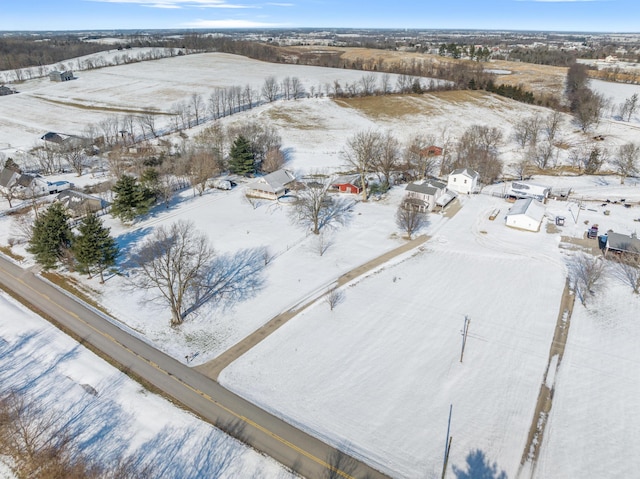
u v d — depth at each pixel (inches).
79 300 2018.9
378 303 2005.4
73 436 1323.8
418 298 2046.0
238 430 1350.9
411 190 3063.5
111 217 2920.8
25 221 2728.8
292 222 2864.2
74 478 1182.9
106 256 2165.4
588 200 3265.3
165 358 1656.0
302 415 1408.7
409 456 1278.3
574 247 2516.0
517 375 1598.2
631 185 3607.3
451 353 1699.1
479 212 3041.3
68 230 2233.0
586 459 1286.9
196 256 2325.3
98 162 4202.8
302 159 4195.4
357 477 1212.5
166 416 1397.6
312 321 1876.2
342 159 4195.4
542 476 1235.9
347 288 2123.5
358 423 1382.9
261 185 3299.7
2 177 3366.1
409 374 1590.8
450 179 3476.9
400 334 1801.2
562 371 1619.1
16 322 1859.0
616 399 1496.1
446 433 1357.0
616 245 2369.6
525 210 2783.0
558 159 4298.7
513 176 3900.1
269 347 1716.3
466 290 2113.7
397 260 2388.0
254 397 1477.6
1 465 1244.5
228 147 4264.3
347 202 3211.1
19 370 1592.0
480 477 1226.6
